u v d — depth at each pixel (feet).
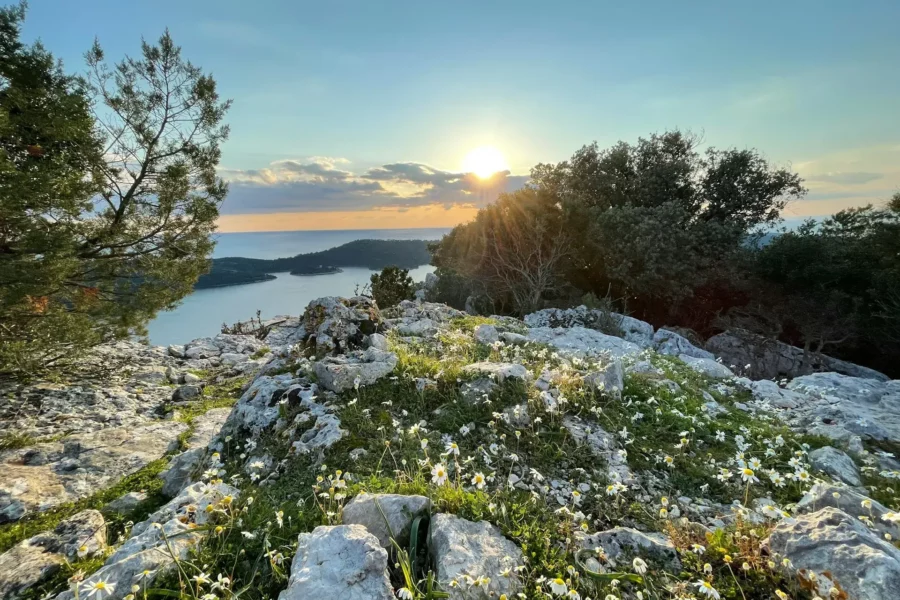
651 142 90.63
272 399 19.79
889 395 25.53
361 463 14.30
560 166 91.20
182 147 40.27
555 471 14.25
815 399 24.64
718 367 30.91
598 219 73.97
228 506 11.50
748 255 73.00
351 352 24.57
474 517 10.55
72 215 30.63
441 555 9.12
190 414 30.71
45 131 29.48
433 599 8.13
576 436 16.10
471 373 19.85
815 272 65.92
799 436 17.98
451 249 92.48
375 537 9.47
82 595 8.87
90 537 13.56
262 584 9.01
